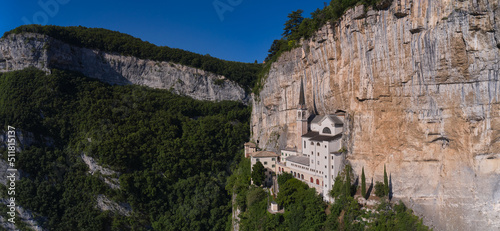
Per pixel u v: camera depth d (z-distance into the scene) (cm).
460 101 5119
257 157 8600
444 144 5472
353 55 6134
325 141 6531
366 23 5694
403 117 5631
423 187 5512
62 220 8719
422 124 5494
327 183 6438
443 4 4838
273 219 6581
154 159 9831
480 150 5169
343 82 6525
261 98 10862
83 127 10069
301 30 8356
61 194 9025
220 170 10744
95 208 8950
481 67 4853
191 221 9056
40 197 8662
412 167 5606
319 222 5862
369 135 6009
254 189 7888
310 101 8106
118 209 9031
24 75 10494
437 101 5284
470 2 4650
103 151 9188
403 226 5175
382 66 5659
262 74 10925
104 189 9012
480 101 4991
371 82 5859
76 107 10562
